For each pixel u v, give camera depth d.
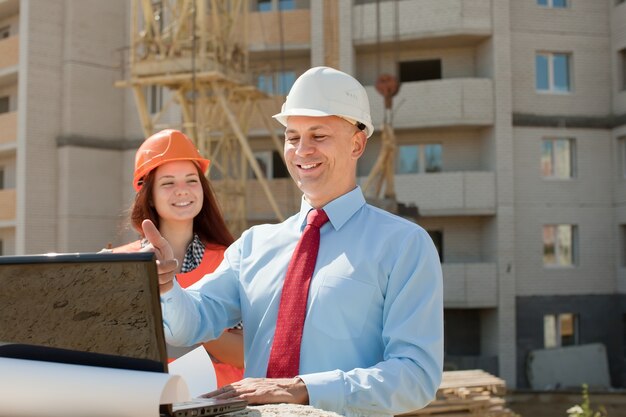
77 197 20.36
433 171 19.84
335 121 2.20
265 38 19.78
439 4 18.94
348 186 2.23
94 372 1.26
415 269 2.03
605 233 19.70
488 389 8.12
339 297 2.04
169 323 2.01
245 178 18.25
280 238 2.30
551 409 15.92
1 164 22.45
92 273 1.31
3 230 22.17
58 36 20.61
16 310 1.38
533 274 19.23
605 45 19.89
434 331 2.00
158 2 17.12
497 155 18.84
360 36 19.38
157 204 3.24
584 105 19.77
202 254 3.30
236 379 3.09
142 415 1.20
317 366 2.02
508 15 19.08
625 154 19.64
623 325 19.56
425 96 18.92
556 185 19.52
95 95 20.75
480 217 19.67
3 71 21.22
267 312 2.17
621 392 16.75
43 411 1.27
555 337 19.41
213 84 14.18
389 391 1.84
